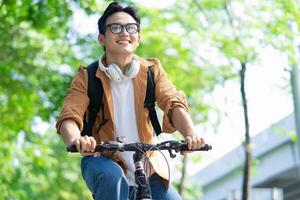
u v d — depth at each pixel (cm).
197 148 582
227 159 2889
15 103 1653
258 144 2680
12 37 1562
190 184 2414
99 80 631
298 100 1681
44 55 1625
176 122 618
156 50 1689
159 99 634
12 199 1767
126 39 628
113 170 587
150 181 624
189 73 1750
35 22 1477
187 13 1659
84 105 623
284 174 2653
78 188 2145
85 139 557
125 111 634
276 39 1565
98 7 1392
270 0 1548
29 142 1769
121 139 592
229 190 3000
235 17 1585
